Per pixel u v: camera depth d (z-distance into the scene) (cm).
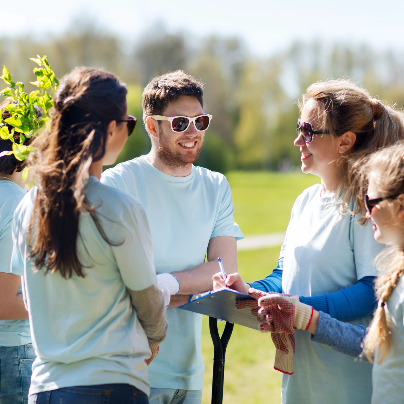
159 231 256
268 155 6700
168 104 252
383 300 176
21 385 237
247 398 426
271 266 1138
